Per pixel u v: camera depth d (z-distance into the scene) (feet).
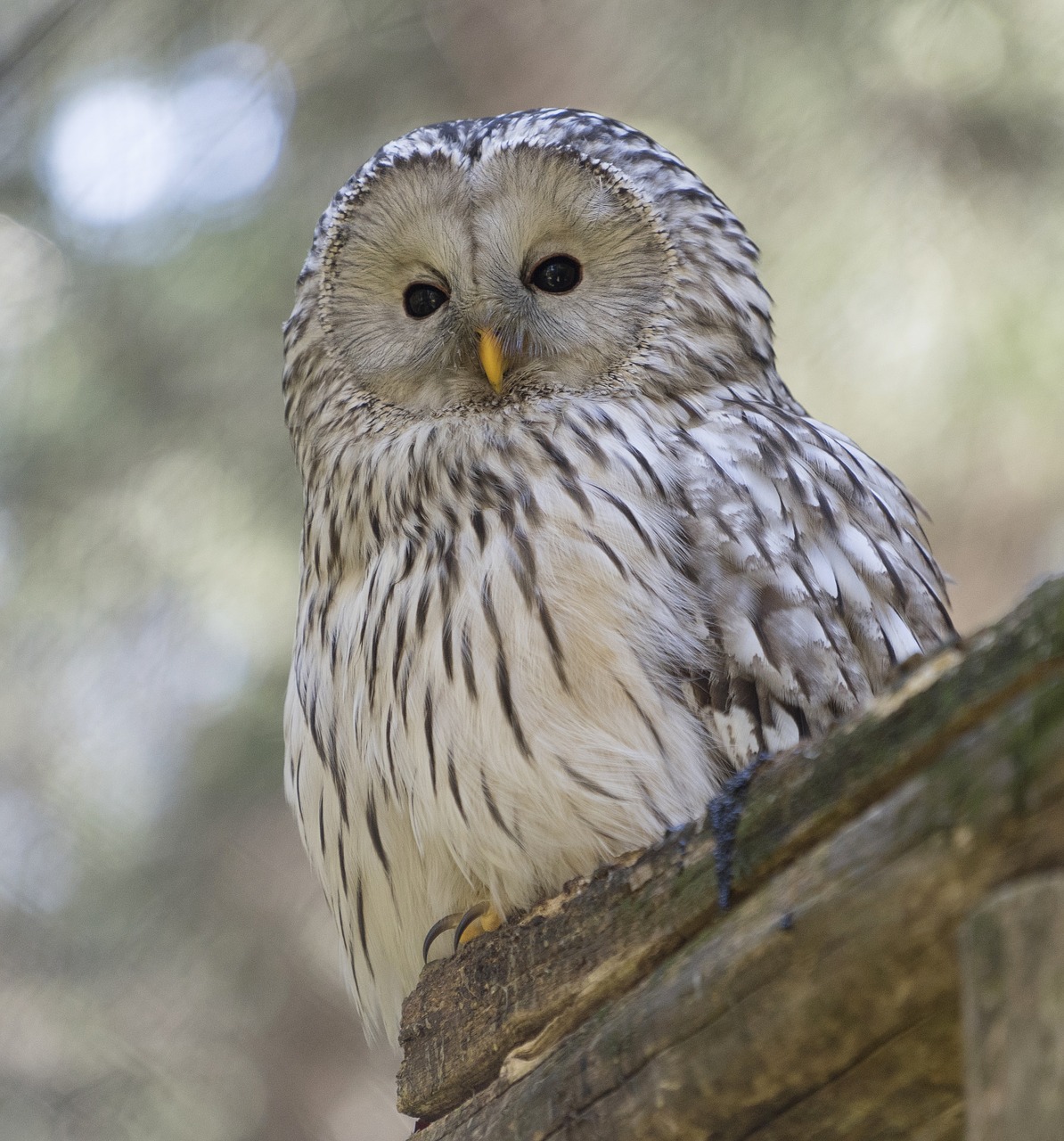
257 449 63.46
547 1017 21.80
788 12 57.06
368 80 60.08
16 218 63.05
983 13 56.54
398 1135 65.87
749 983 16.75
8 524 64.13
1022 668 14.75
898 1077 16.24
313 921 66.95
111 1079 65.05
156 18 59.72
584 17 59.06
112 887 65.98
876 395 57.62
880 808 15.58
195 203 62.69
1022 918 13.30
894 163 57.36
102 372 63.93
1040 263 56.90
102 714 64.49
